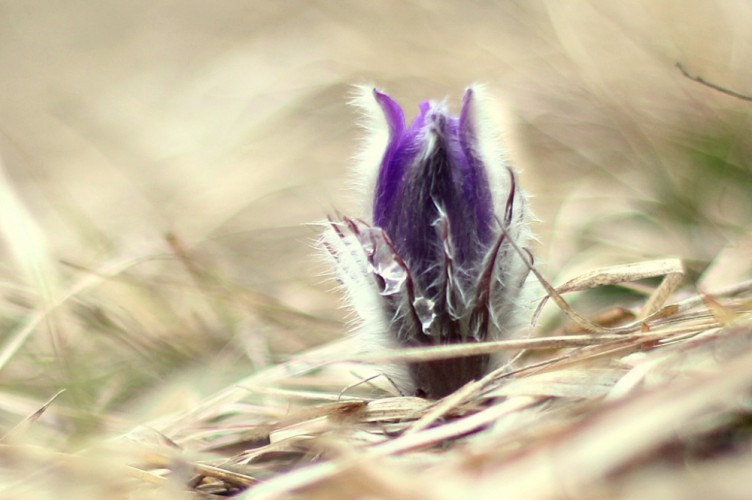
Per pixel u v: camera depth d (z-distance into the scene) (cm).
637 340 38
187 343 46
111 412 44
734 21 53
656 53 53
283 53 73
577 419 35
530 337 40
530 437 35
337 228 39
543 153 55
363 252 38
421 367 39
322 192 59
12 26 102
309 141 65
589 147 54
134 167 67
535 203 52
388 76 65
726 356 36
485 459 34
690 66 52
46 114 81
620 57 55
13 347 43
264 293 49
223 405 41
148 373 45
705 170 50
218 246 55
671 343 38
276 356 45
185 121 73
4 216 46
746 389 35
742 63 52
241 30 86
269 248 55
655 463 34
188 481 37
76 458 37
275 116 67
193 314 47
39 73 91
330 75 69
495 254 38
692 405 34
